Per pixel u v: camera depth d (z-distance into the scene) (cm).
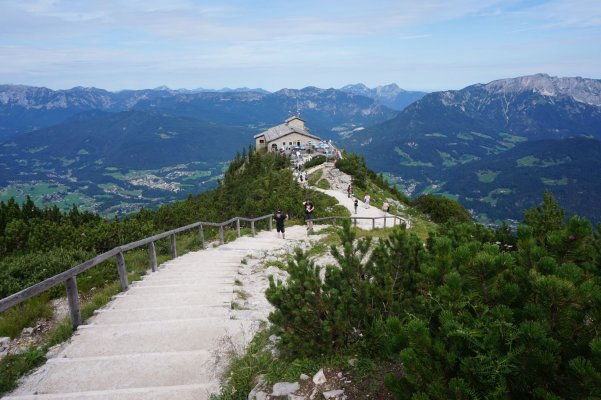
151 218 2464
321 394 468
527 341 309
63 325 791
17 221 1598
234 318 810
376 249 628
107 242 1591
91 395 531
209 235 2250
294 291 561
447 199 4950
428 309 443
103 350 684
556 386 310
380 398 436
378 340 518
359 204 4541
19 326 845
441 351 333
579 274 358
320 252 1694
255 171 6925
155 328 763
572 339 327
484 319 357
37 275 1128
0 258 1424
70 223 1975
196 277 1183
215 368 605
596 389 279
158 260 1477
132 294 1006
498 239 952
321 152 10356
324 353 547
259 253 1644
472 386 317
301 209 3288
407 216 4141
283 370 542
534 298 376
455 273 388
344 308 546
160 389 542
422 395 309
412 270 595
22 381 586
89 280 1160
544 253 417
